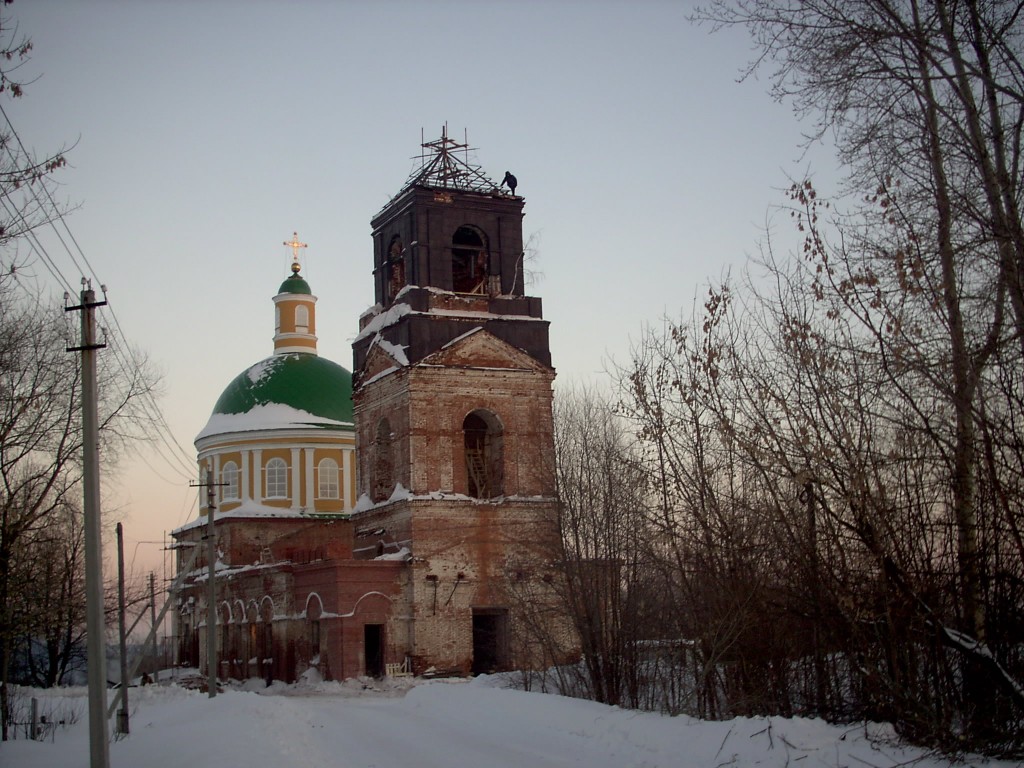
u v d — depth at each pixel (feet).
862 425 69.82
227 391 267.59
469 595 184.34
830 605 72.43
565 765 68.80
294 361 267.59
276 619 203.10
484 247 195.93
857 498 69.15
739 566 85.30
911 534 68.23
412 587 182.09
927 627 65.77
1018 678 64.23
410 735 92.07
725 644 86.43
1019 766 57.93
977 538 65.72
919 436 68.18
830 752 61.05
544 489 172.35
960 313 64.59
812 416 72.38
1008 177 63.82
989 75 65.16
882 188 68.03
